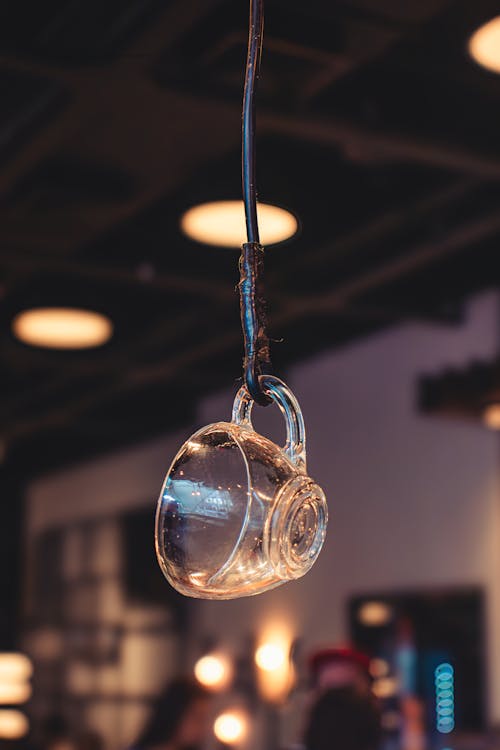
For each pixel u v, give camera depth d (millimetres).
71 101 3744
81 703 11406
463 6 3396
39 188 4453
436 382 6066
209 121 3977
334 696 3178
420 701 6891
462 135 4090
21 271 5609
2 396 8664
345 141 4055
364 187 4930
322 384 8273
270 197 4777
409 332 7449
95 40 3445
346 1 3178
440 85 4059
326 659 3525
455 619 6906
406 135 4000
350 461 7938
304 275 5836
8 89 3938
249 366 999
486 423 6340
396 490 7504
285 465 955
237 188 4441
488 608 6695
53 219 4812
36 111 3916
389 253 5492
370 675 3514
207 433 985
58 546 12242
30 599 12711
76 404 8609
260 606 8773
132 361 7277
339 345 8117
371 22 3271
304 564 951
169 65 3580
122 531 10891
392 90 3988
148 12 3244
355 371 7930
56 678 11961
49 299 5855
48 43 3434
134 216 5316
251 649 8570
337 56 3436
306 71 3549
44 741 9070
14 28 3381
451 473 7066
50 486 12516
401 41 3771
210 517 937
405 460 7449
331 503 8109
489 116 4129
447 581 7020
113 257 5309
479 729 6547
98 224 4855
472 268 6391
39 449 11992
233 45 3418
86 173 4488
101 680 11070
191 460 969
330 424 8156
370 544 7684
